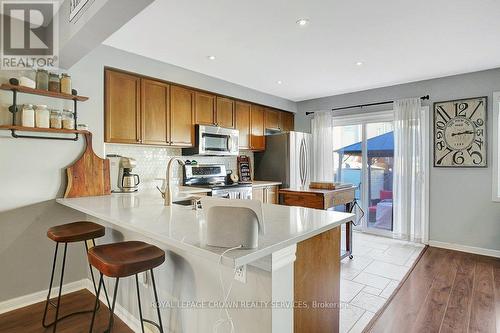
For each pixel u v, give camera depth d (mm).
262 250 1113
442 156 4000
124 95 3084
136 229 1489
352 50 3027
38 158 2471
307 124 5434
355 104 4820
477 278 2953
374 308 2373
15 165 2357
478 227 3770
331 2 2105
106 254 1561
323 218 1738
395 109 4316
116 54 2947
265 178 5117
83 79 2715
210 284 1504
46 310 2107
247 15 2293
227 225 1117
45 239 2521
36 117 2369
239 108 4539
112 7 1557
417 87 4203
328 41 2797
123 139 3061
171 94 3547
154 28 2518
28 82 2318
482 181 3736
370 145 4816
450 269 3211
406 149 4219
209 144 3938
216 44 2865
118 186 3189
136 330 2041
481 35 2666
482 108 3705
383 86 4477
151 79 3332
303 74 3852
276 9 2205
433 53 3113
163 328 1824
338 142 5195
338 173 5195
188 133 3754
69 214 2645
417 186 4152
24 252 2418
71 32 1955
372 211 4812
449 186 3973
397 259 3533
